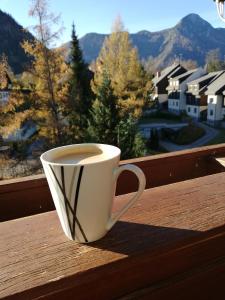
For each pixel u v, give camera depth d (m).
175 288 0.49
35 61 11.49
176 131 24.25
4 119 11.07
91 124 12.06
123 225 0.51
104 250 0.44
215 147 1.06
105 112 11.80
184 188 0.67
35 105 11.69
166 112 31.22
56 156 0.50
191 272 0.51
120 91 18.03
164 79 32.78
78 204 0.43
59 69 11.96
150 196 0.62
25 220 0.54
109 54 18.64
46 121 11.88
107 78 12.70
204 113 26.25
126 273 0.44
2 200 0.71
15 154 11.45
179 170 0.97
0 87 10.96
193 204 0.58
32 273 0.39
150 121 29.12
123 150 10.49
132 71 18.14
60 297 0.39
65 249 0.45
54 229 0.51
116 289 0.44
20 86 11.45
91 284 0.41
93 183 0.42
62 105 12.51
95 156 0.50
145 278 0.46
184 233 0.48
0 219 0.71
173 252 0.47
